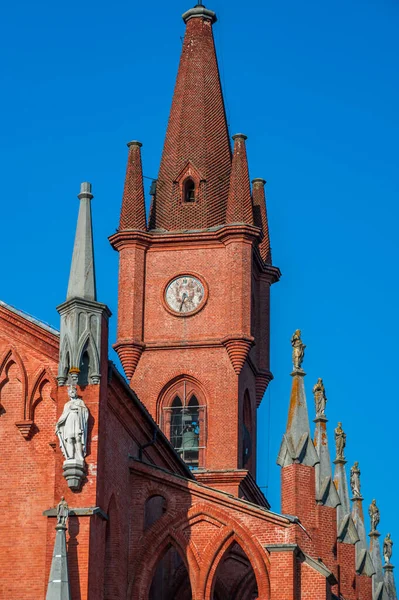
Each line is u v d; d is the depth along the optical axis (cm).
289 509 8675
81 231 6775
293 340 8969
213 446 10231
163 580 8225
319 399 9700
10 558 6594
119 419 7200
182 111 11356
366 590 10669
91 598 6350
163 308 10606
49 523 6425
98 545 6488
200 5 11894
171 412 10431
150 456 7794
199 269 10650
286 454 8775
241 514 7219
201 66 11594
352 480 11306
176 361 10481
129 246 10725
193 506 7275
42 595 6525
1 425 6781
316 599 7100
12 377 6844
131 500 7312
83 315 6650
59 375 6588
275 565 7075
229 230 10588
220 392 10356
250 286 10569
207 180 11006
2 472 6706
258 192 11456
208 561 7194
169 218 10888
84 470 6469
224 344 10419
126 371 10506
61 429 6500
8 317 6875
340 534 9906
